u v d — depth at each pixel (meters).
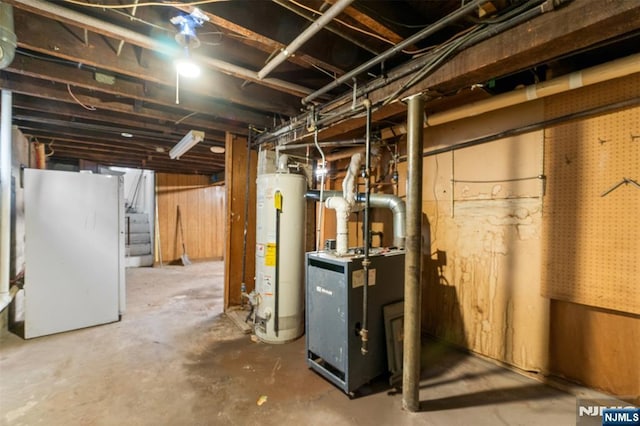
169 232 6.83
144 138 4.05
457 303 2.55
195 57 1.84
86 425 1.64
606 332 1.83
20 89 2.39
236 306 3.56
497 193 2.29
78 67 2.21
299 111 2.84
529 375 2.12
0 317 2.76
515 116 2.18
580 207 1.88
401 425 1.65
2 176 2.59
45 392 1.93
